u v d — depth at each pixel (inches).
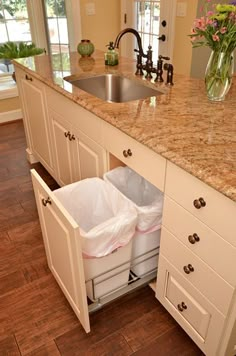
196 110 53.8
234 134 45.1
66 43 149.1
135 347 53.9
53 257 58.0
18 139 128.3
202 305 45.8
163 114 52.4
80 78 78.3
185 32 134.1
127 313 59.3
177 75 76.7
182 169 40.2
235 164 37.6
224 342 44.5
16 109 143.9
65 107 70.6
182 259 46.6
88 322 53.1
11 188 97.0
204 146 41.8
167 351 53.3
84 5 145.5
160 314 59.2
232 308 40.5
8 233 79.1
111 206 57.0
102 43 159.6
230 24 49.1
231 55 53.5
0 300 61.9
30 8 137.6
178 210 43.8
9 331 56.4
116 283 57.9
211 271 41.4
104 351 53.3
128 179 62.4
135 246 56.9
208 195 37.3
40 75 77.7
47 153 93.3
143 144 45.4
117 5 154.9
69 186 56.8
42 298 62.3
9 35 139.8
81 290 48.3
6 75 145.7
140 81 73.5
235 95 61.1
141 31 154.8
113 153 57.0
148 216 52.1
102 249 48.8
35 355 52.7
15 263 70.4
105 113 53.4
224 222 36.4
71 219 42.3
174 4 132.6
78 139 69.6
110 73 80.3
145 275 61.2
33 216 84.9
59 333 56.0
